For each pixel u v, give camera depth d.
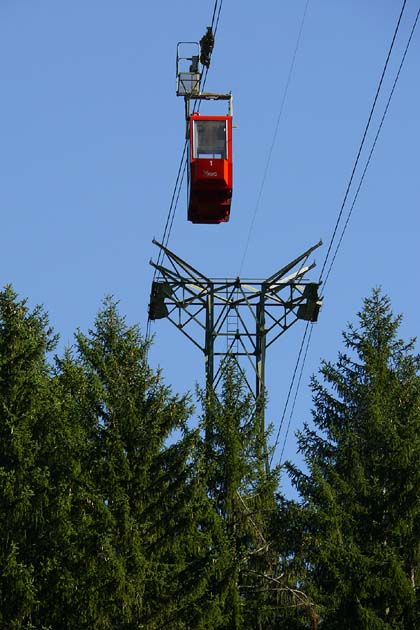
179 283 120.25
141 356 110.69
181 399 108.38
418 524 107.94
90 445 105.50
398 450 109.81
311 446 117.75
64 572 98.50
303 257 120.50
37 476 101.44
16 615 96.56
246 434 112.31
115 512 102.06
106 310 112.81
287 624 105.62
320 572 106.50
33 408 104.69
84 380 108.50
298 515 108.12
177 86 112.31
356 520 108.62
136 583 99.75
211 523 105.31
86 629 98.94
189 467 105.50
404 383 120.50
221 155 111.12
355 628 104.00
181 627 100.25
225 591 101.44
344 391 119.56
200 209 111.81
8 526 100.31
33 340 108.12
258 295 121.00
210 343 120.44
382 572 105.00
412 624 104.56
